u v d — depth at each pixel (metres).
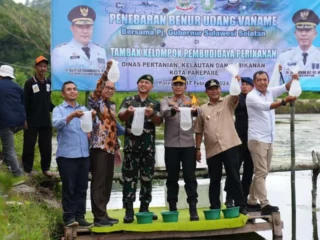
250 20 8.98
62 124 6.92
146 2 8.78
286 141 19.12
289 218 9.73
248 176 8.20
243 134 8.05
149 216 7.39
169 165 7.50
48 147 8.68
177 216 7.52
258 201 8.59
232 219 7.53
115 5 8.73
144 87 7.26
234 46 8.99
